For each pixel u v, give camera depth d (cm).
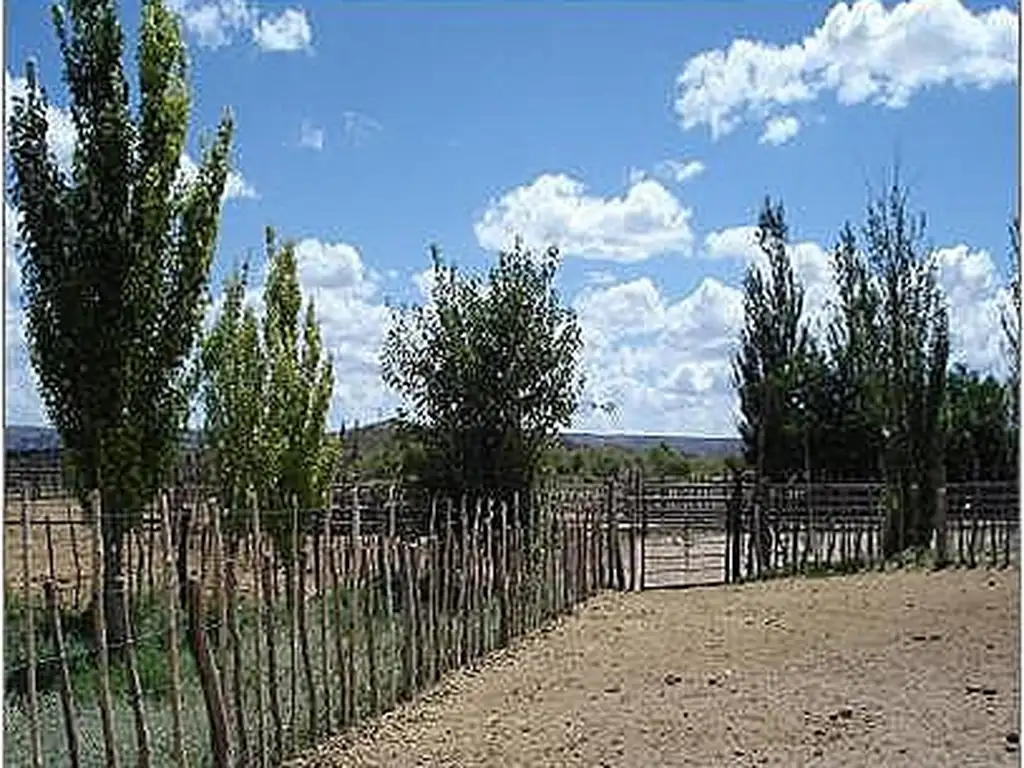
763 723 1248
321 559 1471
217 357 2091
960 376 4112
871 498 3019
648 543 3462
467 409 2506
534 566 2022
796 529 2941
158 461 1656
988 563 2762
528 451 2516
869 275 3350
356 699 1301
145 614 1627
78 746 997
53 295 1612
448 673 1576
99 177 1606
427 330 2792
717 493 3684
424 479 2519
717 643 1795
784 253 4156
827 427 4153
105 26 1605
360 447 3161
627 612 2222
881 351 3092
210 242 1667
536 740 1209
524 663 1664
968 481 3709
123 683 1310
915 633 1802
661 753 1145
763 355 4150
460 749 1181
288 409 2123
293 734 1166
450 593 1616
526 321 2530
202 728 1172
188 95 1636
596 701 1389
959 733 1184
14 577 1920
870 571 2808
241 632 1256
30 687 904
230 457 2084
